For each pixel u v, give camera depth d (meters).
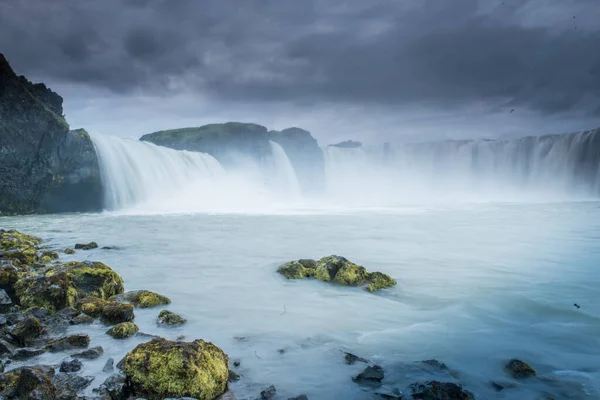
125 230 25.58
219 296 10.94
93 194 40.75
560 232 25.22
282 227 27.56
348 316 9.41
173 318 8.75
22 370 5.37
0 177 35.94
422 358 7.22
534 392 6.09
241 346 7.55
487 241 21.11
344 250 18.22
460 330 8.60
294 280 12.62
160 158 49.84
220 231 25.22
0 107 36.28
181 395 5.39
